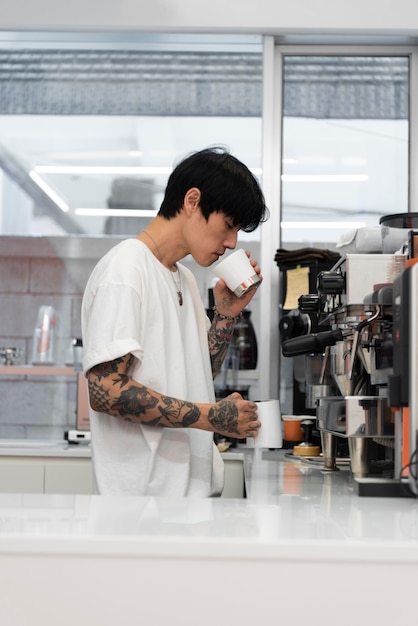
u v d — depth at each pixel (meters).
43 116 4.01
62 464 3.26
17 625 1.01
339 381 2.06
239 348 3.56
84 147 4.01
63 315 3.97
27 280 3.97
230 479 3.20
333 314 1.92
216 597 1.01
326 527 1.12
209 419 1.63
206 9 3.47
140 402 1.60
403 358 1.40
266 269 3.55
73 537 1.02
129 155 4.00
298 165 3.66
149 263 1.73
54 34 3.54
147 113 4.02
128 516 1.19
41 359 3.75
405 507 1.35
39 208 3.99
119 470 1.69
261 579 1.01
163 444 1.71
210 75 4.02
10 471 3.27
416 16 3.47
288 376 3.55
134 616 1.01
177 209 1.78
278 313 3.56
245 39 3.57
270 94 3.55
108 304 1.62
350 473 2.03
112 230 3.99
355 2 3.48
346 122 3.67
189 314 1.87
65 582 1.01
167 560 1.01
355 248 2.10
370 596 1.00
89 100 4.02
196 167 1.74
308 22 3.47
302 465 2.33
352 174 3.66
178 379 1.74
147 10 3.47
